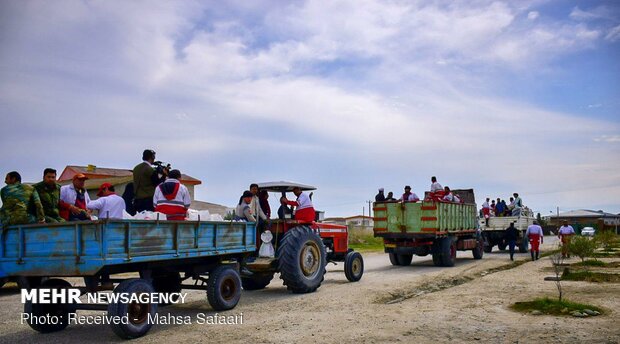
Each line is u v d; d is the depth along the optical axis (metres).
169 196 8.54
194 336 7.07
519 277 13.54
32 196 7.47
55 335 7.34
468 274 14.93
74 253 6.75
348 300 9.99
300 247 10.87
